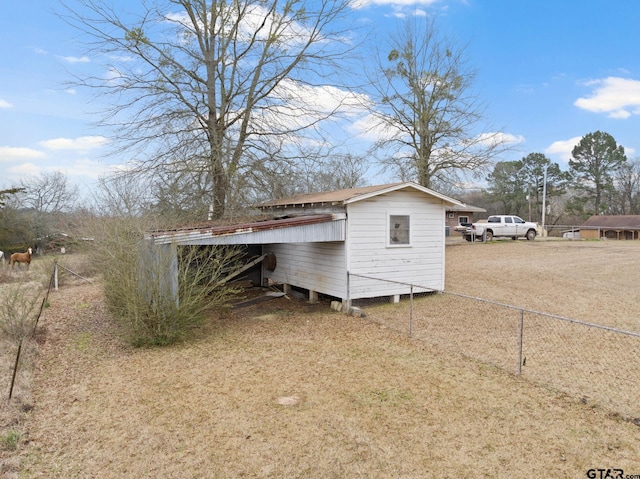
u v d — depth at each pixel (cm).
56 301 1155
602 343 740
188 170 1381
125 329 787
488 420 462
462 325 875
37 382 570
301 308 1073
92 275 1580
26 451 393
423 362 655
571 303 1056
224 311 1038
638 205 5094
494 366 633
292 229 923
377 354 697
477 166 2264
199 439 422
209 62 1432
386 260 1055
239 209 1459
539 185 4872
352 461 384
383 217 1045
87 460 383
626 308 995
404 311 1000
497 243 2603
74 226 1304
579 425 450
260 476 362
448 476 361
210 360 671
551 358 665
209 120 1443
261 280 1402
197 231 816
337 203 990
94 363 655
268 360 671
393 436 428
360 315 965
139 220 998
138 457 389
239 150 1449
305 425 452
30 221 2936
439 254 1138
